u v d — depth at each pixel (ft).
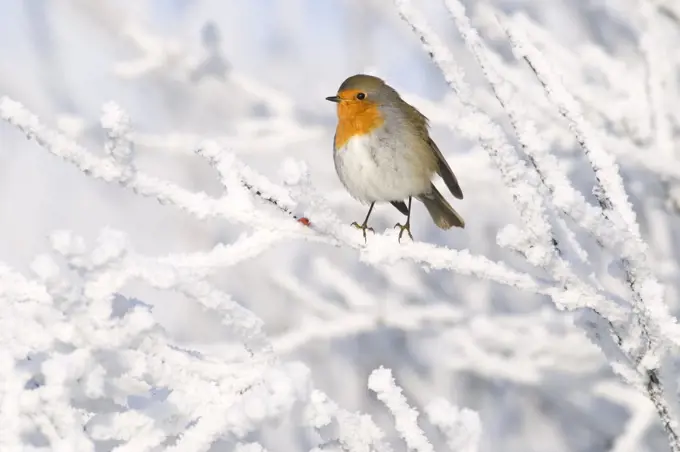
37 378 15.08
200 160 53.31
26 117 15.23
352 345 46.85
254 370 15.47
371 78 32.30
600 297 17.93
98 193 57.88
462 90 17.34
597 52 31.12
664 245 32.19
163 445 15.60
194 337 47.52
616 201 17.01
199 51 42.50
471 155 34.24
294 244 49.62
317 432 15.34
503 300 44.37
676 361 19.35
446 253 18.39
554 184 16.85
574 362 37.73
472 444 14.97
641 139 29.07
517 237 17.63
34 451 14.47
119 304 15.47
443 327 39.86
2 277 15.31
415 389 44.65
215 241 54.34
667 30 31.19
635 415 34.42
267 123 38.88
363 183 32.63
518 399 45.03
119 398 15.11
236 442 15.60
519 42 17.40
